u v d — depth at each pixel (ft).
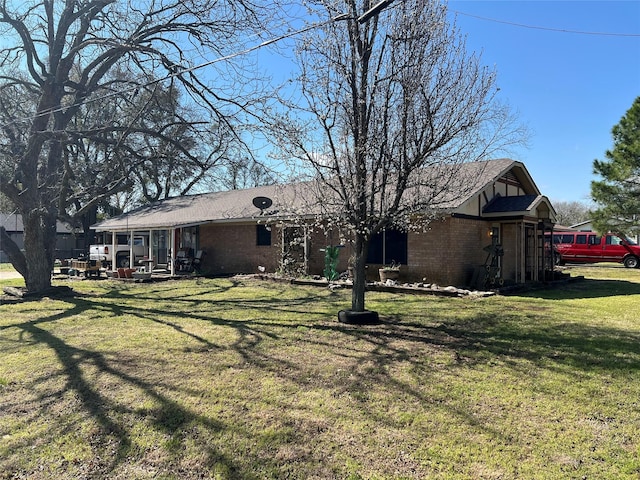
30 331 24.18
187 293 40.98
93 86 40.40
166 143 43.73
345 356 18.83
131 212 80.07
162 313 29.78
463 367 17.28
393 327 24.56
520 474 9.84
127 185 41.83
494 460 10.41
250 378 16.08
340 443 11.28
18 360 18.47
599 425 12.25
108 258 68.59
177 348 20.27
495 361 18.07
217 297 38.01
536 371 16.80
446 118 21.93
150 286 47.34
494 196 48.70
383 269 44.47
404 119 21.98
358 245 25.88
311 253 54.60
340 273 51.08
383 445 11.17
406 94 21.80
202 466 10.30
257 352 19.52
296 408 13.41
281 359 18.43
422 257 43.37
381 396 14.33
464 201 38.75
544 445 11.12
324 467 10.20
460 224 42.96
